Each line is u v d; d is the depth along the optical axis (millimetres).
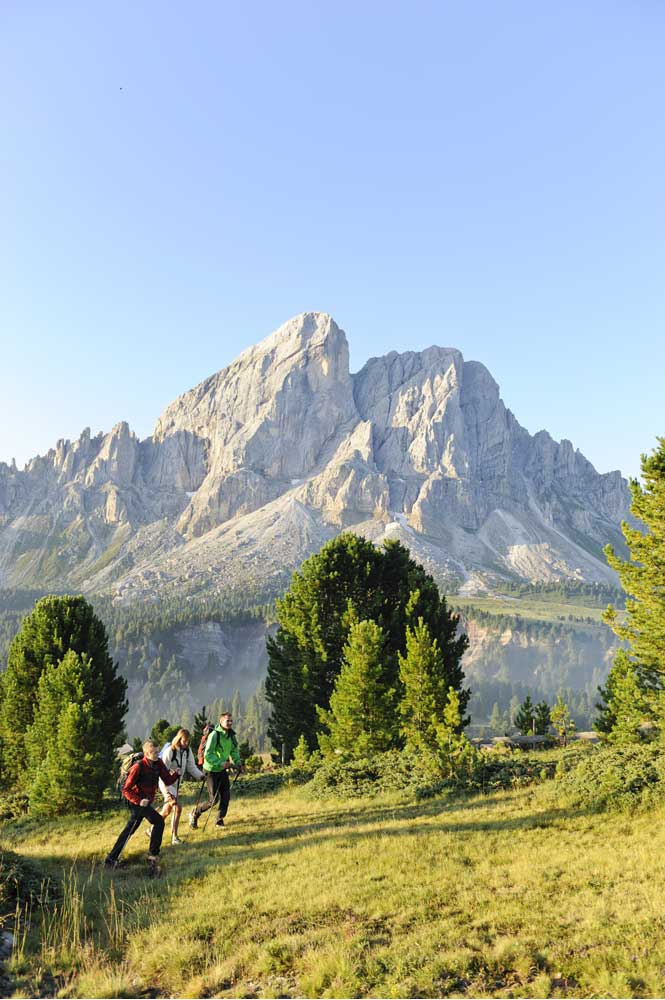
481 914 9289
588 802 16156
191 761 16203
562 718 36469
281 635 44406
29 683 36281
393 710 32688
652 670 31641
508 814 16078
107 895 11414
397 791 20688
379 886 10742
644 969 7312
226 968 8148
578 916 8984
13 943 9141
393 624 40656
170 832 16594
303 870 11883
